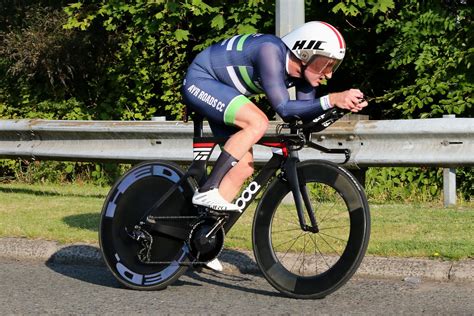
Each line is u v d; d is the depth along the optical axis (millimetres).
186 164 8961
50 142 9625
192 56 12164
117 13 11492
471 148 7637
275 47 5211
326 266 5930
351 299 5277
